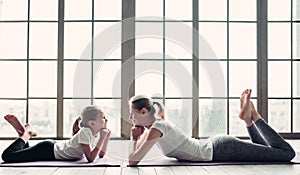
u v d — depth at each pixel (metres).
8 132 5.30
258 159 3.12
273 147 3.13
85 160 3.21
